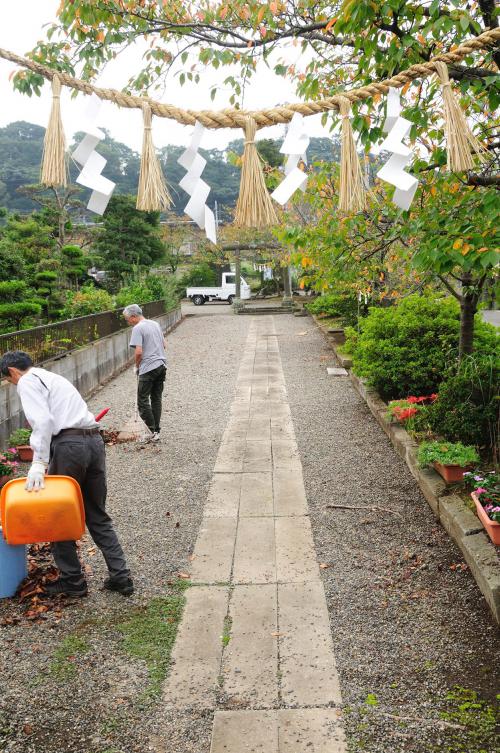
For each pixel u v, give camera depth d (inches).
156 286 920.3
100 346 498.9
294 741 111.6
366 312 655.1
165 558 188.2
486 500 179.0
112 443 320.2
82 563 185.0
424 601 159.0
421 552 186.4
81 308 602.2
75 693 126.1
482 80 148.6
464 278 268.8
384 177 74.2
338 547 193.0
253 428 343.9
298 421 355.6
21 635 146.7
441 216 168.2
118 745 112.2
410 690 125.5
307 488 246.8
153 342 310.7
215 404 409.1
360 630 147.5
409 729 114.2
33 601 160.9
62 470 157.2
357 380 432.1
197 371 548.1
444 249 159.6
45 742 113.3
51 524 149.5
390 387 355.9
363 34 182.9
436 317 362.9
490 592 149.8
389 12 157.6
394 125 75.8
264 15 206.5
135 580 174.2
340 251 223.8
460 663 133.6
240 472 269.3
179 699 124.0
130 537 204.4
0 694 125.7
